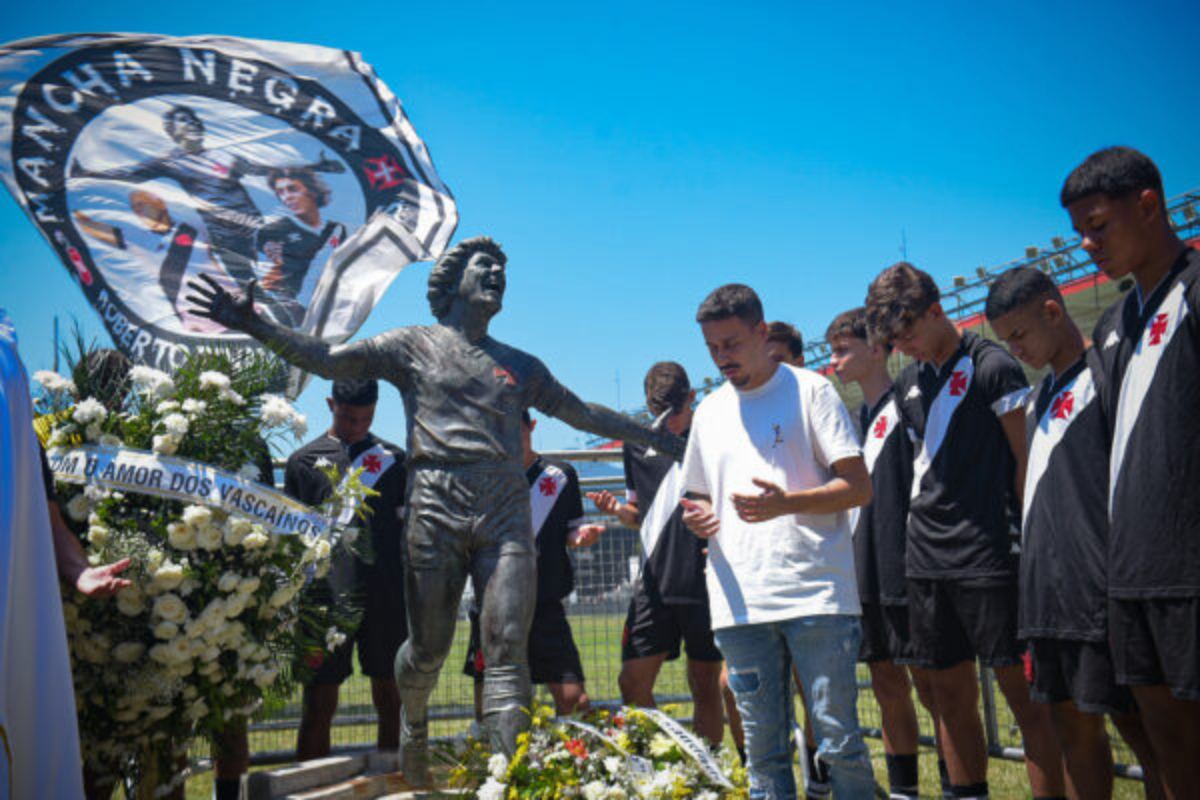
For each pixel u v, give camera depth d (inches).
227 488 140.3
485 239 151.8
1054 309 126.3
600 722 141.9
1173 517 100.1
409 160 208.2
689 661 192.4
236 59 200.1
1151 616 102.3
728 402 148.2
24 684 101.5
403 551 141.7
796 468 139.8
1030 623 124.3
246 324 135.1
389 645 197.2
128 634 134.6
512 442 142.9
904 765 171.6
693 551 191.0
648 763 129.6
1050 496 122.9
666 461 201.3
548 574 194.7
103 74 190.2
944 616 152.9
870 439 177.3
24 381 107.2
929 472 154.4
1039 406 128.3
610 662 276.5
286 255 196.1
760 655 137.9
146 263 187.5
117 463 136.7
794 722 148.9
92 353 151.6
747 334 142.2
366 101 208.5
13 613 102.0
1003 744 246.4
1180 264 105.9
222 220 193.9
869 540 176.7
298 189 200.1
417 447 141.6
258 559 142.6
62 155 185.5
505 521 139.3
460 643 274.5
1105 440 118.3
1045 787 143.0
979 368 152.3
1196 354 100.5
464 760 137.0
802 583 132.2
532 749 129.4
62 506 136.4
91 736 134.0
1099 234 107.6
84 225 184.9
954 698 154.6
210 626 133.3
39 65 185.6
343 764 153.6
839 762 127.9
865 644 176.2
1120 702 114.6
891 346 160.2
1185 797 104.0
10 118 182.9
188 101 195.8
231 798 164.7
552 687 189.9
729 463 144.2
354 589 195.9
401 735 151.0
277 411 149.8
